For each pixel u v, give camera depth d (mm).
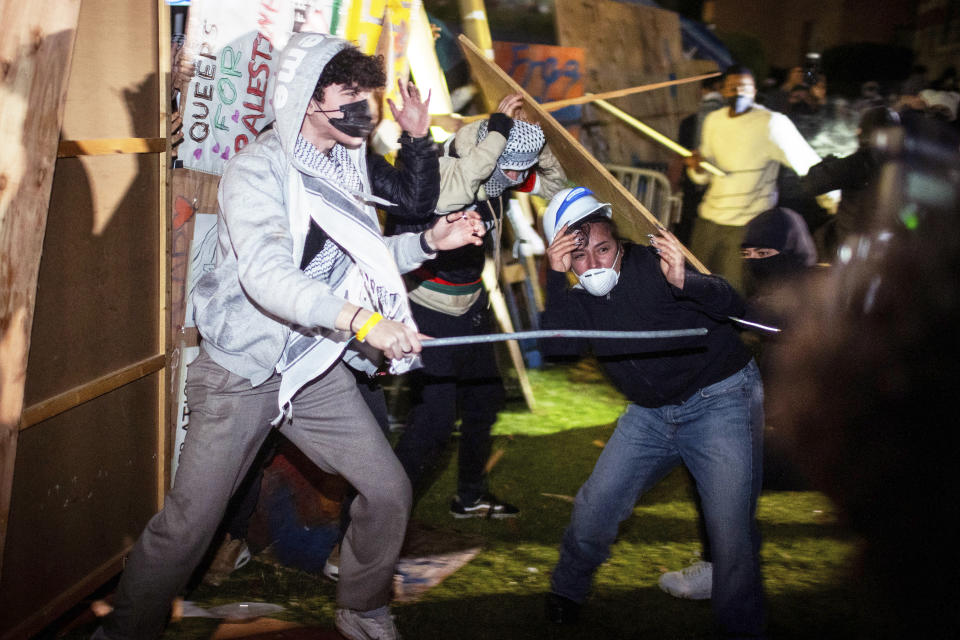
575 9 8219
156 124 3328
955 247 5520
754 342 6777
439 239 3043
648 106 8734
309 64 2654
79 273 2914
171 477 3570
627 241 3279
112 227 3082
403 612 3539
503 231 6816
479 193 3730
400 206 3197
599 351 3260
